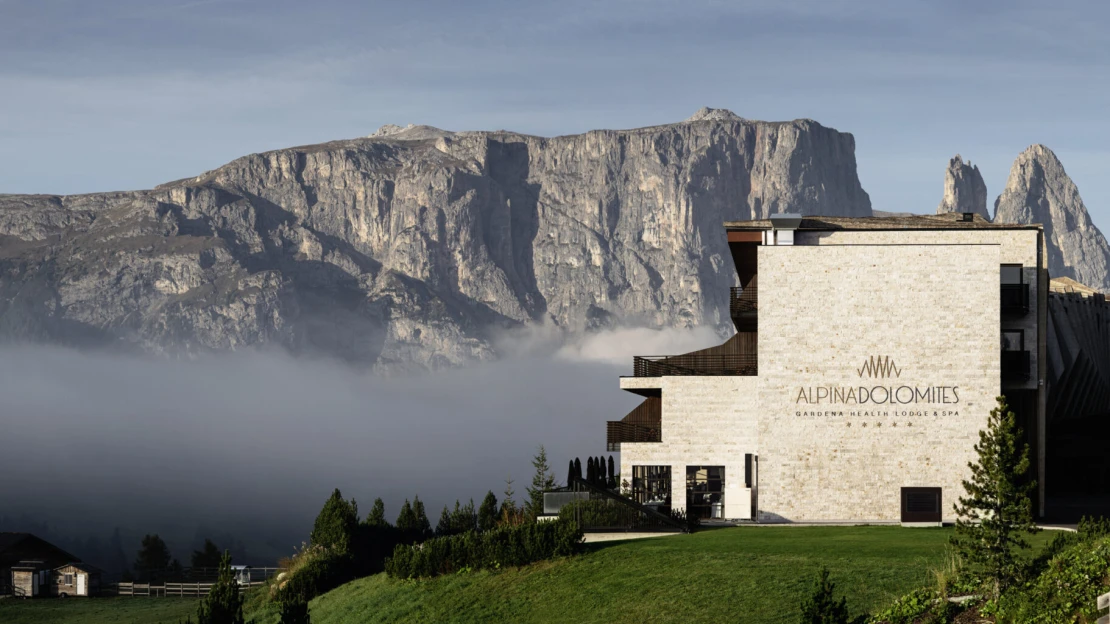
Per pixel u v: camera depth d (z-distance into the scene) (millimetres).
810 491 52625
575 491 49844
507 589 43469
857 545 41125
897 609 32719
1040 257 56438
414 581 47906
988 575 32188
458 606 43125
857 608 34031
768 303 53312
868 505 52312
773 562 39094
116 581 103812
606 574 41781
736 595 36938
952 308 52531
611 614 38281
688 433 57156
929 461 52250
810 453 52750
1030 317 55719
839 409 52719
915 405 52438
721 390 57125
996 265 52500
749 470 56594
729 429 56906
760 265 53531
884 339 52781
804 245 53906
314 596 56375
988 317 52438
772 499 52750
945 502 51969
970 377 52312
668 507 55562
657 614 37094
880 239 56594
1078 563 30406
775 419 53000
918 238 56406
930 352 52531
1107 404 87812
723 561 40000
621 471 57688
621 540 47375
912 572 36125
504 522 61750
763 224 57000
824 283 53125
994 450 33094
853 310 52938
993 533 32281
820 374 52906
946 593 32906
